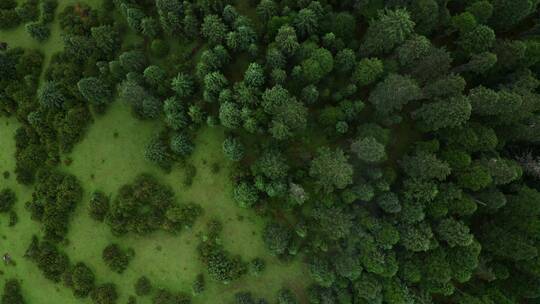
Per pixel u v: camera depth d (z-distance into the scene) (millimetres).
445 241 64375
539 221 61500
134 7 71562
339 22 64562
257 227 69438
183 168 70438
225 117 64125
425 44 60344
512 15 66250
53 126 72125
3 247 75938
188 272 70938
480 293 66875
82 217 72938
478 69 63656
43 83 73500
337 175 59156
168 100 66625
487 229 65812
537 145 71062
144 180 69812
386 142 64688
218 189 70125
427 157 59969
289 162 67625
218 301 70500
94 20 73875
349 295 64625
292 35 62500
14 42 78125
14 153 75688
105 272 72625
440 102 60219
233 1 71250
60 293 74188
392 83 58594
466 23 63469
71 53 72375
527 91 62781
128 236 71875
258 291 69938
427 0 61750
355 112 64750
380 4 67375
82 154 73125
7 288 75062
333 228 61188
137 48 72438
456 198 61438
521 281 67500
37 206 73312
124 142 72438
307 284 68688
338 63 64750
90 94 68062
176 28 69125
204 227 70250
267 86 66875
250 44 67375
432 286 63250
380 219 62875
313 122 67250
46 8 75750
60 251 73625
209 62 65500
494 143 62125
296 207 67500
